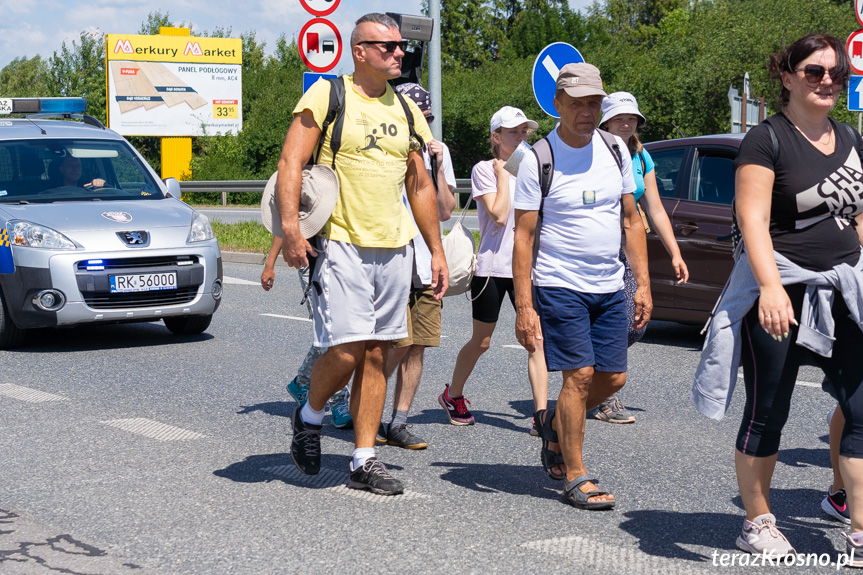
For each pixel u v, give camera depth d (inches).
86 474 217.6
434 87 608.4
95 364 354.6
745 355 161.5
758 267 153.4
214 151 1775.3
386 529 180.1
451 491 205.3
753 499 166.2
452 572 158.4
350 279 194.5
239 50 1839.3
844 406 159.3
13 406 287.1
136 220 398.6
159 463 226.5
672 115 1622.8
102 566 161.6
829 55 153.5
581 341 191.8
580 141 194.5
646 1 3373.5
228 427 261.7
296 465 207.0
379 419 206.8
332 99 193.5
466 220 964.0
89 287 378.0
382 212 195.2
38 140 436.8
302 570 159.6
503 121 259.3
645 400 295.9
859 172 156.4
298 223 191.0
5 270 380.8
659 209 264.5
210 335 416.2
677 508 193.9
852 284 154.5
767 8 1665.8
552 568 160.1
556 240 193.2
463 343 392.5
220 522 184.2
